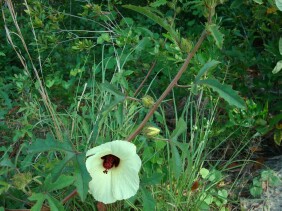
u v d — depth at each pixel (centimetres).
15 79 77
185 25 101
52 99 82
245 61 75
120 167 48
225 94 46
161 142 61
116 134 60
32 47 96
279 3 51
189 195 60
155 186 60
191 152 63
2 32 99
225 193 64
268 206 62
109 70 86
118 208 58
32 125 68
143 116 72
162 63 77
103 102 65
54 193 59
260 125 68
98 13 83
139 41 76
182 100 80
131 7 46
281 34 71
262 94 77
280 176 66
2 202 56
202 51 80
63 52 90
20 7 106
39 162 56
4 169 56
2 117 69
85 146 59
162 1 72
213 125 72
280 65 59
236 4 69
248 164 69
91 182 48
